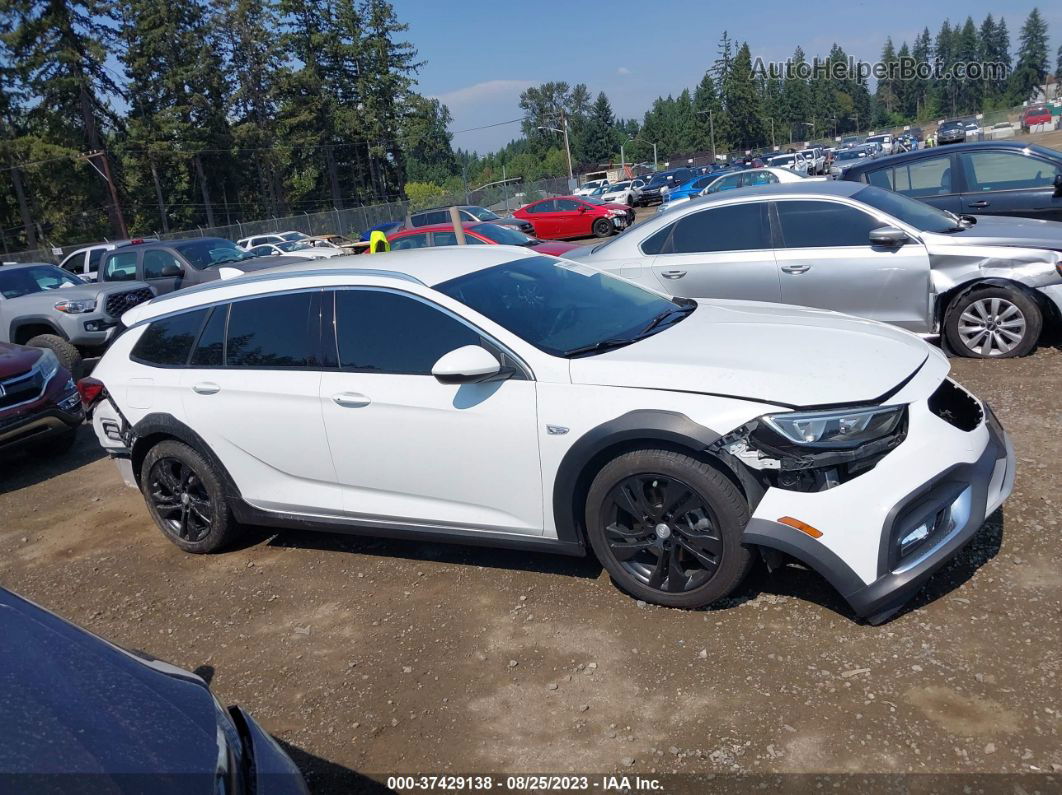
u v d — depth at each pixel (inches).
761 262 273.3
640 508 140.6
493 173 5039.4
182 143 2071.9
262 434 175.2
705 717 116.6
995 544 151.1
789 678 122.2
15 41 1780.3
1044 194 336.2
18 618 92.2
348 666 141.7
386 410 158.7
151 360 192.1
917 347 150.4
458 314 155.3
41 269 469.1
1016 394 229.9
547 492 146.9
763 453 127.6
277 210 2461.9
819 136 5236.2
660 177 1642.5
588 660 133.6
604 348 150.9
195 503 192.4
